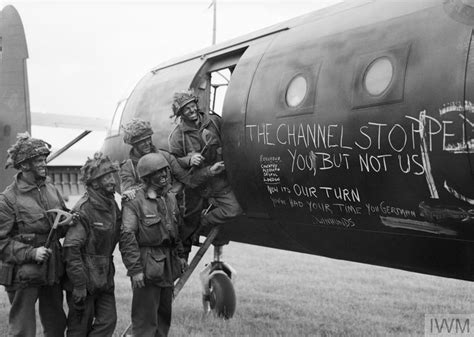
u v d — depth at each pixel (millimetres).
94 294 4707
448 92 3637
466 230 3814
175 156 5477
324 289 9617
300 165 4703
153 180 4801
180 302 8422
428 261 4352
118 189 7480
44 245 4633
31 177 4719
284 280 10492
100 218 4645
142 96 7195
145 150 5332
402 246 4398
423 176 3830
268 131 4969
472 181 3584
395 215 4164
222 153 5543
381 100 4035
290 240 5566
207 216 5738
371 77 4168
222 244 6988
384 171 4062
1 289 9109
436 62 3750
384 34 4219
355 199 4367
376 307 8219
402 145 3904
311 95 4609
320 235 5074
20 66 11164
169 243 4883
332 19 4918
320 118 4492
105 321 4789
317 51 4734
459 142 3582
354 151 4238
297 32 5215
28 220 4609
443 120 3658
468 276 4195
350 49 4434
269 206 5246
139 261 4688
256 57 5441
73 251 4539
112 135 7887
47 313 4918
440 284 10117
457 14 3764
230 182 5531
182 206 5828
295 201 4918
